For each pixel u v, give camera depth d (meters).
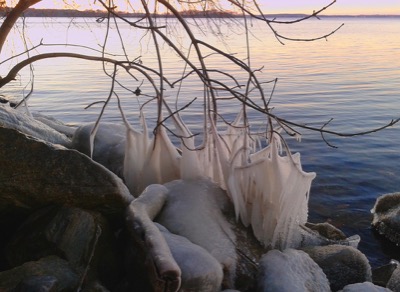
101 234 2.05
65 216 2.01
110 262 2.04
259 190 2.51
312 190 4.68
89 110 8.52
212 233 2.28
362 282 2.42
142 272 1.90
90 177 2.14
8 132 2.12
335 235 3.10
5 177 2.08
